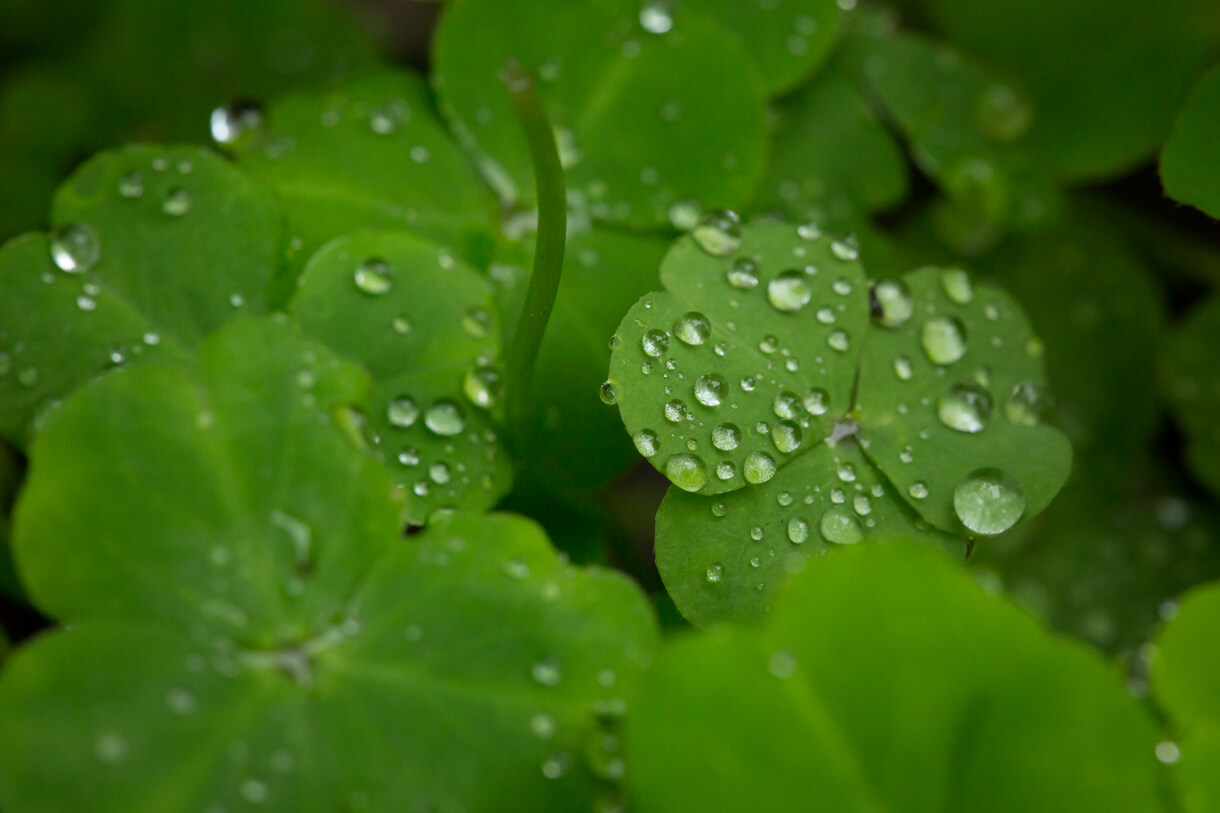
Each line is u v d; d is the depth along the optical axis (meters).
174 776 0.20
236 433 0.21
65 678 0.20
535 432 0.22
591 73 0.24
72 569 0.21
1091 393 0.25
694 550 0.22
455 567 0.21
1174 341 0.25
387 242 0.22
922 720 0.20
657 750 0.20
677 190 0.23
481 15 0.24
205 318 0.22
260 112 0.24
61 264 0.22
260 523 0.21
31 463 0.21
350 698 0.21
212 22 0.26
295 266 0.23
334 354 0.21
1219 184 0.23
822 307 0.22
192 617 0.21
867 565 0.21
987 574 0.25
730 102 0.24
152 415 0.21
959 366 0.22
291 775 0.20
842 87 0.25
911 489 0.22
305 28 0.26
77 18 0.26
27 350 0.22
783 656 0.20
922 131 0.25
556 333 0.23
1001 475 0.22
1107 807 0.20
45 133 0.26
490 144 0.23
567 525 0.23
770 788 0.20
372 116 0.24
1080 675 0.20
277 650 0.21
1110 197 0.26
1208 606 0.21
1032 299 0.25
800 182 0.25
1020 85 0.26
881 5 0.26
